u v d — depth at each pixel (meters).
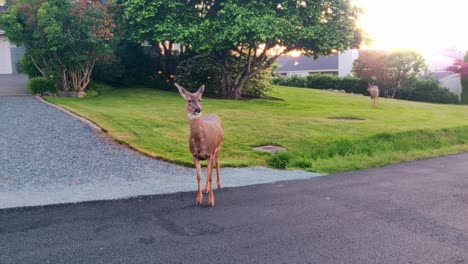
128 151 10.19
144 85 24.45
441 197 7.43
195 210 6.45
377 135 13.30
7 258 4.69
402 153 11.75
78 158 9.38
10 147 9.94
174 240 5.26
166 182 8.04
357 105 23.02
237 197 7.21
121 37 19.84
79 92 19.06
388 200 7.19
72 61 18.50
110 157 9.61
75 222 5.80
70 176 8.14
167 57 24.02
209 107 17.56
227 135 12.41
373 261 4.75
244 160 10.41
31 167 8.59
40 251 4.88
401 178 8.91
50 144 10.33
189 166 9.44
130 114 14.21
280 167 10.09
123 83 23.61
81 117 13.27
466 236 5.55
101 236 5.34
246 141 12.02
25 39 18.23
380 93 37.22
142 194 7.17
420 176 9.13
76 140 10.77
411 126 15.55
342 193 7.61
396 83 36.28
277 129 13.58
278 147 11.82
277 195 7.39
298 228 5.75
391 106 23.62
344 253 4.96
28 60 19.77
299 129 13.81
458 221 6.15
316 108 20.09
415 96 36.06
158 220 5.96
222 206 6.68
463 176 9.16
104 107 15.80
